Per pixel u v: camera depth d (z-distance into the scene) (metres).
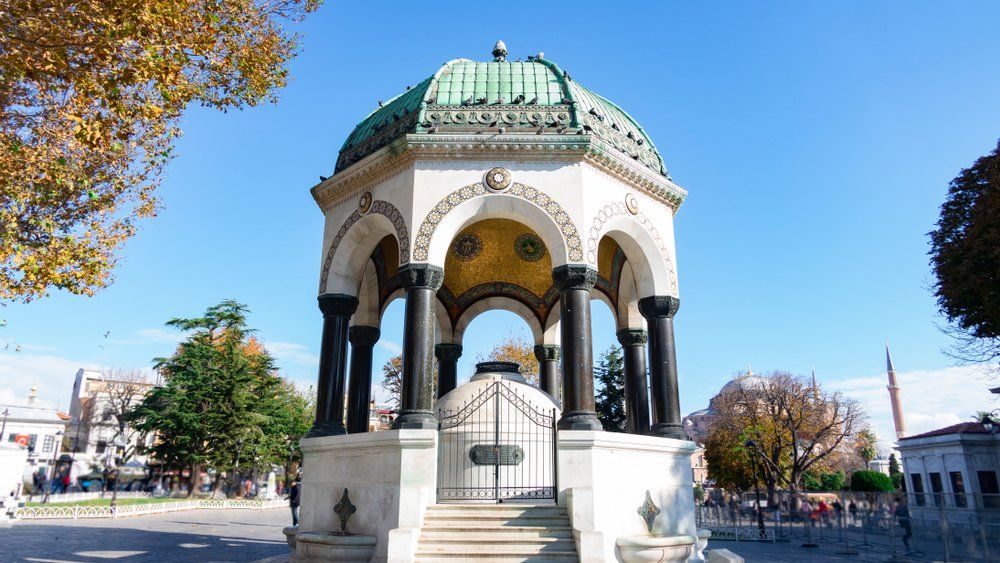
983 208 26.11
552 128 15.56
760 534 30.59
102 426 73.00
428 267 14.43
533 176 15.20
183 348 49.59
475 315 22.11
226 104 13.36
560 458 13.09
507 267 21.23
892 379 98.06
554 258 14.88
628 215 16.41
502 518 12.63
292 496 24.06
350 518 13.55
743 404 50.12
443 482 15.27
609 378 41.84
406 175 15.41
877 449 100.81
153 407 48.97
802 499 32.31
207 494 53.41
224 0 11.97
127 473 66.00
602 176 15.96
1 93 10.35
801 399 47.28
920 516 23.64
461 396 16.59
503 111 15.84
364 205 16.50
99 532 24.61
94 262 11.33
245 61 12.62
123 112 10.33
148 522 30.38
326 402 15.70
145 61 9.95
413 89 18.36
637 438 14.04
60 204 11.88
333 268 16.73
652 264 16.88
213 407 46.88
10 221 10.42
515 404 14.55
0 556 16.73
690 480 15.40
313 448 14.85
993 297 25.56
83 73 10.16
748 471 50.25
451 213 14.91
